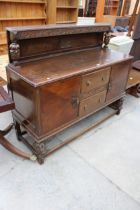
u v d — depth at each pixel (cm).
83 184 135
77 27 158
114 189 133
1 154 155
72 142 173
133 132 193
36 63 142
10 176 137
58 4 430
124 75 188
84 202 123
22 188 129
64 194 127
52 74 125
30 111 128
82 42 182
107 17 421
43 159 146
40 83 111
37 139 132
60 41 161
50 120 132
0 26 348
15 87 136
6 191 127
